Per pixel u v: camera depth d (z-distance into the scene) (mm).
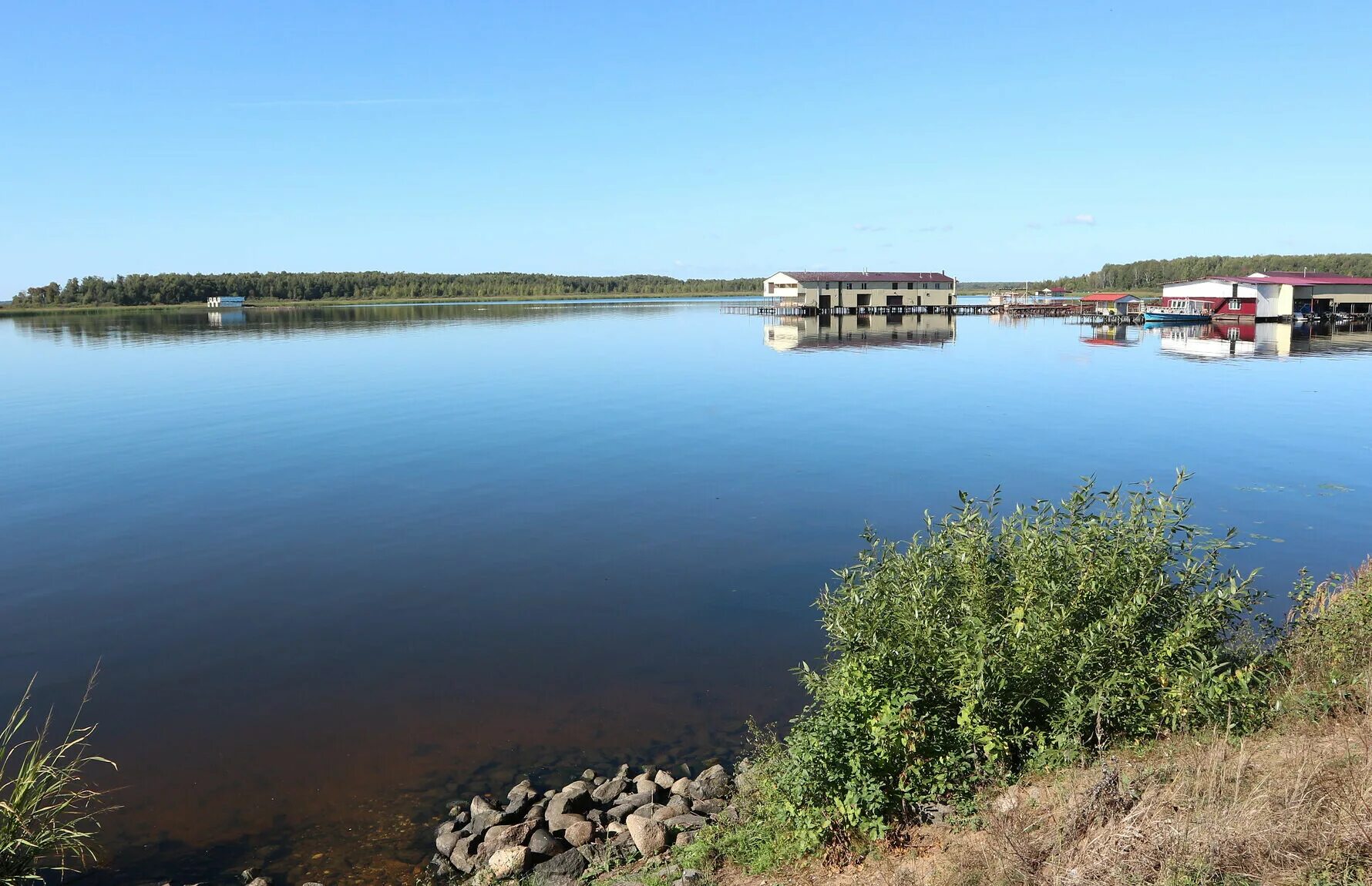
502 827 10109
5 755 10172
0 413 44188
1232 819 6262
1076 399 46125
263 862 9891
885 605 9781
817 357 69688
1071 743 8250
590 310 160875
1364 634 9617
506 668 14852
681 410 43906
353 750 12312
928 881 6840
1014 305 129375
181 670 14938
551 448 34438
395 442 35875
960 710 8609
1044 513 11445
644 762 11898
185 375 59469
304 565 20578
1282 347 74500
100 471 30906
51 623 17125
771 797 9172
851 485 27859
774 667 14664
